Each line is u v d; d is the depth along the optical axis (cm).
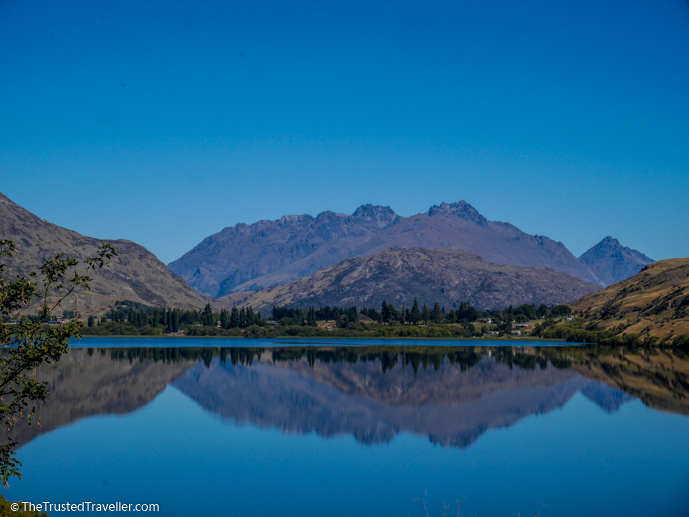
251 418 9688
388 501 5806
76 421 9175
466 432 8769
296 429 8925
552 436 8462
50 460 7025
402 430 8956
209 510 5522
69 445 7694
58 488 6069
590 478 6494
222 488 6122
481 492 6053
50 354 3447
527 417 9856
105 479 6338
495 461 7181
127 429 8656
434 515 5422
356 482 6359
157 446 7725
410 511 5544
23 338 3416
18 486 6144
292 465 6975
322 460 7200
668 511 5509
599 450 7644
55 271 3525
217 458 7219
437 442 8162
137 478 6406
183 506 5631
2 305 3391
